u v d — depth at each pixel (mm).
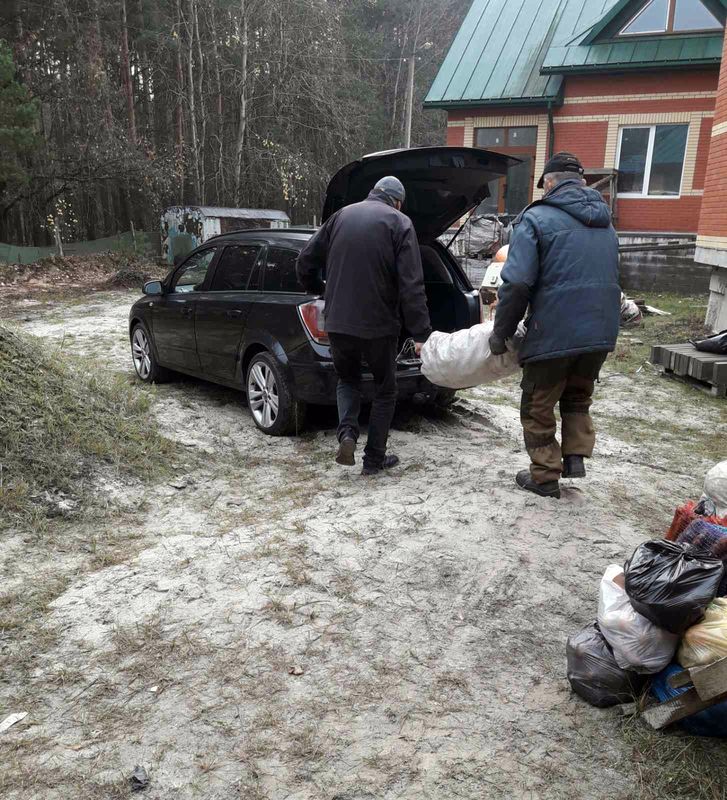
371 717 2363
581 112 17250
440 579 3160
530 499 3863
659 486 4641
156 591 3098
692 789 2072
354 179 4910
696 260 11164
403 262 3967
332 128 30438
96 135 23625
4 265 18234
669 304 13648
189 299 6203
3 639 2770
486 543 3426
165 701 2438
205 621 2879
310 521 3746
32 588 3131
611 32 16859
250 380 5508
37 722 2340
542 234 3480
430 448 4984
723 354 7840
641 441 5969
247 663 2631
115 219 30219
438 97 18109
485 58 18672
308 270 4559
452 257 5812
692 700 2199
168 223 21812
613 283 3570
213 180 28875
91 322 11648
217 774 2125
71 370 5289
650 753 2207
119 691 2488
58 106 24094
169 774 2125
